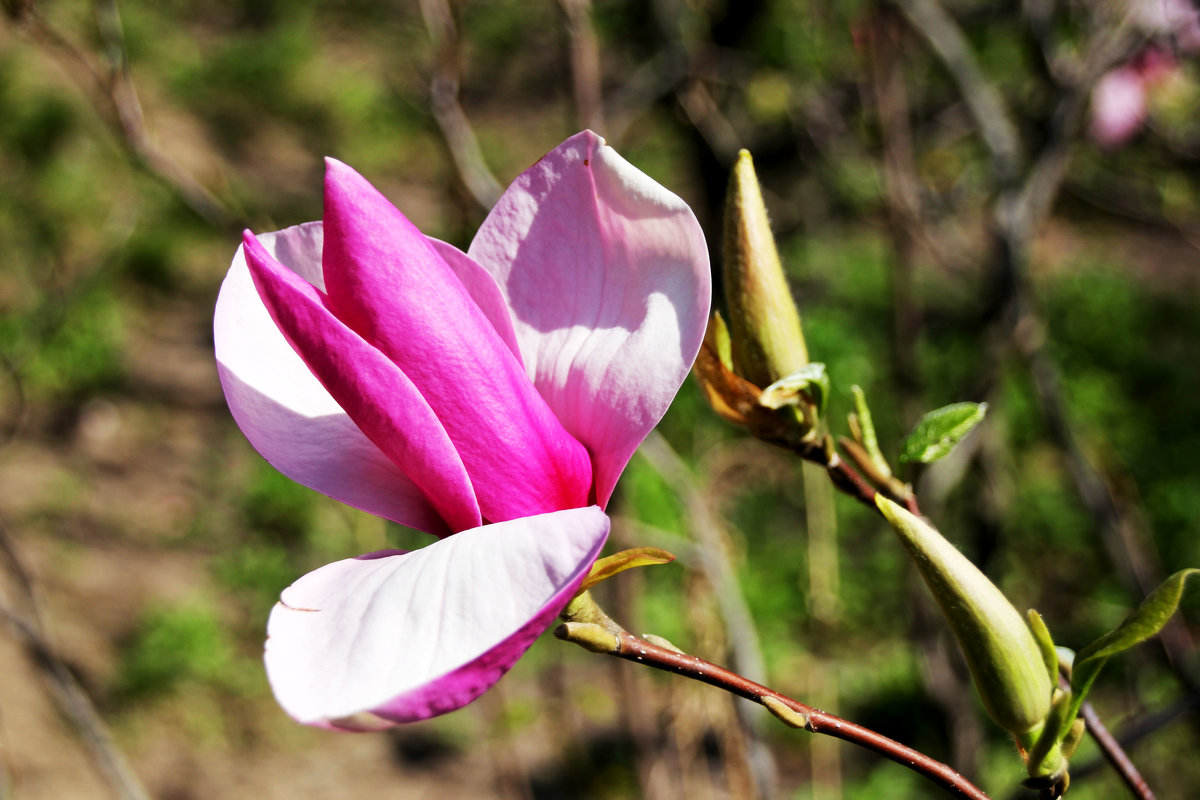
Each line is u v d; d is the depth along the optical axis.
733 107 1.49
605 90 1.80
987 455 1.16
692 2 1.40
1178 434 2.30
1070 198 2.89
